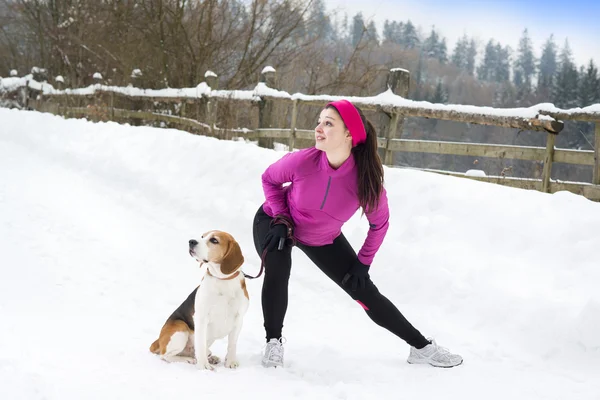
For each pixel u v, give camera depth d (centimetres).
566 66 3844
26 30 2045
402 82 764
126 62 1481
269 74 997
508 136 2295
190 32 1445
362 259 360
